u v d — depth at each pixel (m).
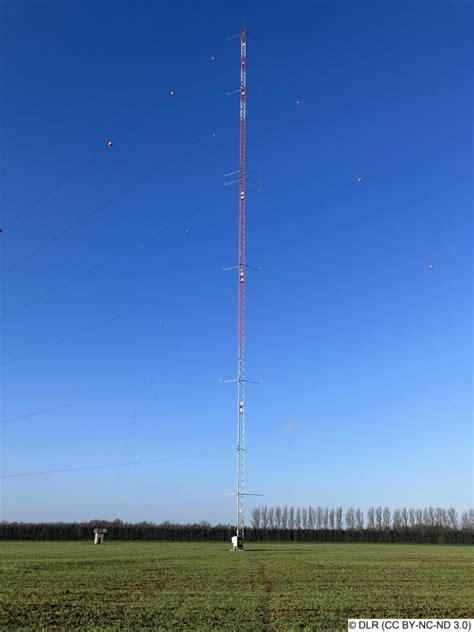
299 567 55.88
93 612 29.61
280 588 39.44
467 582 44.09
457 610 31.25
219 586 40.06
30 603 31.91
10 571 48.44
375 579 45.56
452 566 59.25
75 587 38.66
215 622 27.45
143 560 62.47
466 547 124.62
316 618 28.81
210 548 97.44
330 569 53.97
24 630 25.39
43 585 39.53
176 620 27.80
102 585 39.84
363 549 104.31
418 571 52.84
